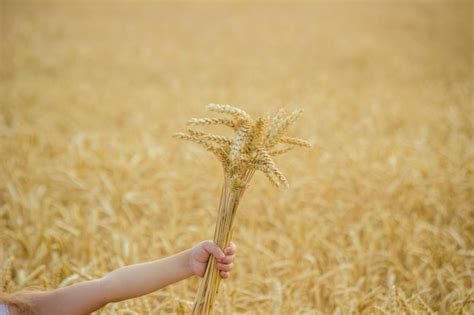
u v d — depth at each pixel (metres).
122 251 3.95
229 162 1.90
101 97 10.27
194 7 28.30
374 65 14.38
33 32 18.33
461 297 3.23
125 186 5.46
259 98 10.04
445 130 7.95
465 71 13.25
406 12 25.58
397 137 7.63
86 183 5.59
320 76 12.57
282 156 6.42
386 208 5.19
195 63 14.43
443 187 5.50
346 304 3.17
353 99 10.22
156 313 3.04
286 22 22.89
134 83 11.91
